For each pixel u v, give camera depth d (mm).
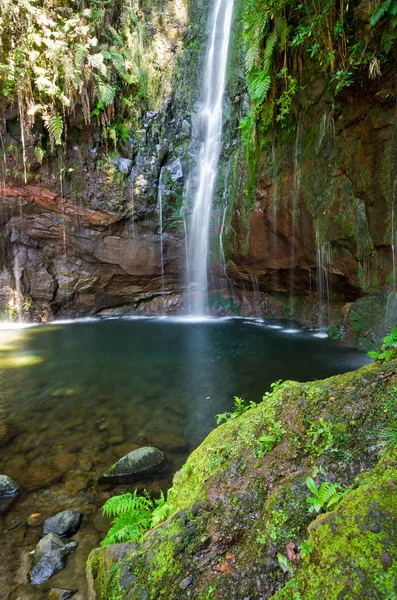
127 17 11547
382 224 6598
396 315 6434
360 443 1770
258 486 1839
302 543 1332
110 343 9266
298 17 6574
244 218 10305
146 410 5008
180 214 12406
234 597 1374
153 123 12055
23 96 9914
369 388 2104
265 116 8422
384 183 6324
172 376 6488
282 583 1343
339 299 9266
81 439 4203
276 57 7398
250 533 1617
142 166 11969
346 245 7734
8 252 12008
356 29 5602
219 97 11359
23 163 10688
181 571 1588
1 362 7555
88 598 1915
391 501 1298
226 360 7414
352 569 1136
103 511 2701
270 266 10484
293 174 8453
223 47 11211
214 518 1789
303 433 1993
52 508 2988
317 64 6824
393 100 5809
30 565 2377
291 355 7539
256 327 10836
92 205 11711
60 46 9688
